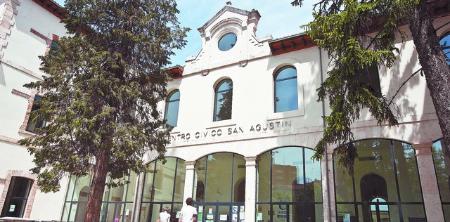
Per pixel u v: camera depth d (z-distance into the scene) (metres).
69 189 20.11
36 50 18.56
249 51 17.09
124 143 10.95
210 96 17.52
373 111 9.26
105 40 12.55
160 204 16.84
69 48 11.53
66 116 10.33
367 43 12.02
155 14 13.09
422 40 8.25
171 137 17.75
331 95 10.06
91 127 10.50
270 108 15.41
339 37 9.12
